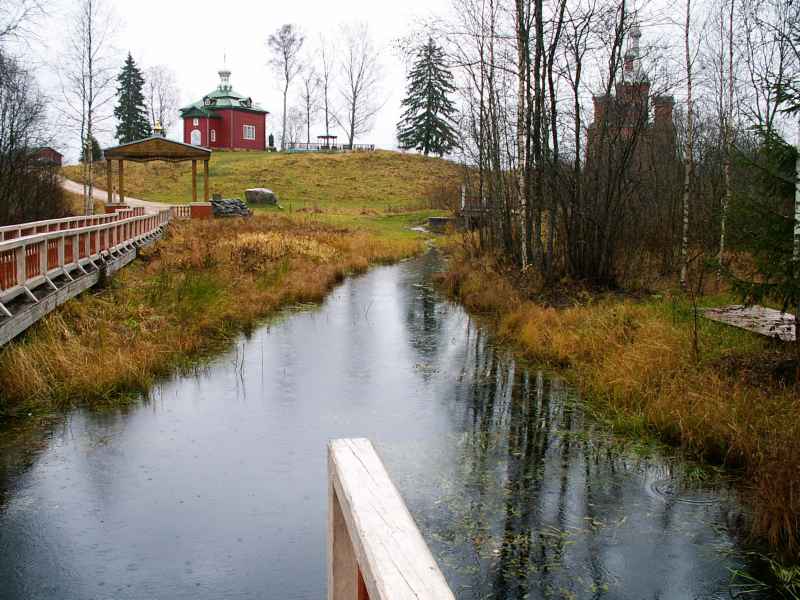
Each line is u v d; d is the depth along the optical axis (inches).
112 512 237.0
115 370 374.0
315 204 1988.2
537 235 626.5
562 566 204.8
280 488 257.4
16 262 394.9
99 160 2778.1
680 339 388.8
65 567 202.4
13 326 354.9
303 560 208.1
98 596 188.2
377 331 543.5
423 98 3019.2
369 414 344.2
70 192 1764.3
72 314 460.1
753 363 344.2
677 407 310.0
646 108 605.3
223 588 192.2
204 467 275.7
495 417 339.3
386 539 52.2
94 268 565.6
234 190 2256.4
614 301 540.7
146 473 269.1
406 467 279.1
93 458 283.0
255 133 3216.0
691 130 592.4
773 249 319.9
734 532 224.1
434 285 805.2
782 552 209.6
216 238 984.9
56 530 223.9
